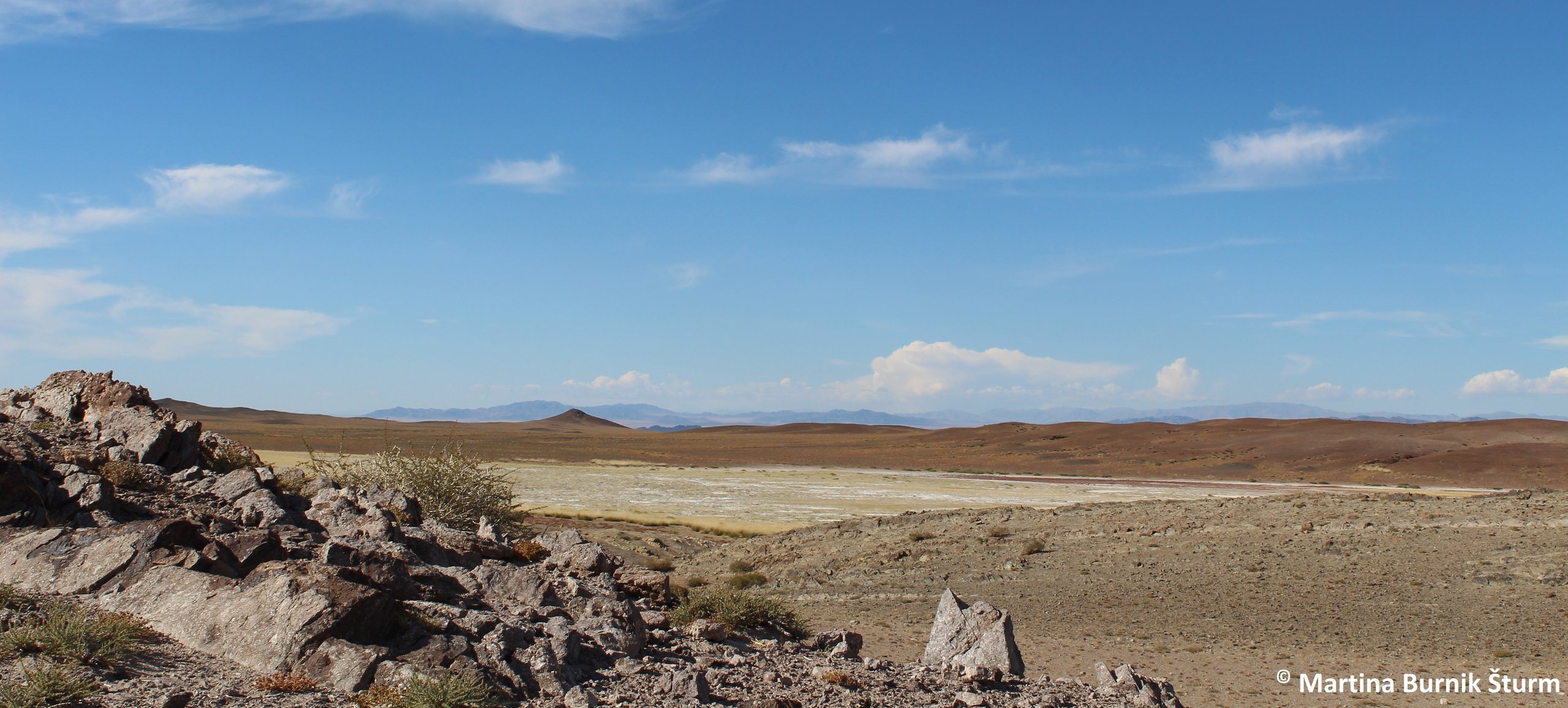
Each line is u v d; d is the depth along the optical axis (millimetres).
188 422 17656
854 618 34500
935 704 12734
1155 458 180000
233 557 11531
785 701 11078
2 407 18188
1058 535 46188
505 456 165875
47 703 7746
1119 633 30562
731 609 16016
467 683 9133
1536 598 29250
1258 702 22312
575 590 14859
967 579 39969
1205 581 35688
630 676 11438
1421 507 42438
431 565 14055
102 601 10359
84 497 12875
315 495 17609
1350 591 32562
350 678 9055
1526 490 44781
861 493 106750
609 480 115375
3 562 11125
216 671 9094
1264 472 152000
